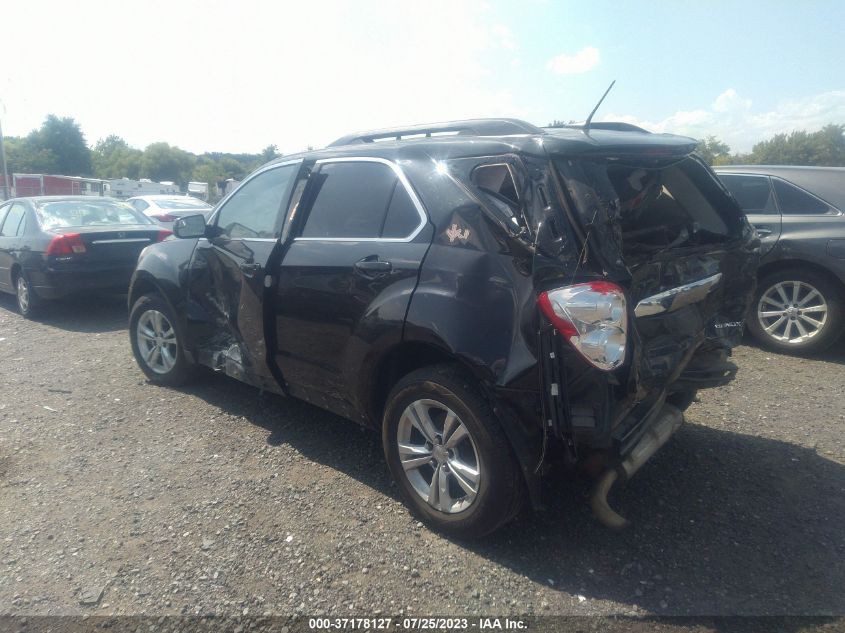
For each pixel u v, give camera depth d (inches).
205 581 120.9
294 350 163.2
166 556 128.3
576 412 113.7
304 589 118.6
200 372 220.2
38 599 116.6
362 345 142.0
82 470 163.8
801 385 217.2
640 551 128.6
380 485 155.0
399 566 124.6
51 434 185.3
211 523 139.3
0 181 1633.9
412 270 133.3
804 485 152.6
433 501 134.6
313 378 159.6
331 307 150.1
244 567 124.7
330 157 165.6
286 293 161.8
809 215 245.6
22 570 124.4
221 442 178.5
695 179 156.7
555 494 149.2
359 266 143.2
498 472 121.8
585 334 111.2
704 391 212.4
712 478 156.2
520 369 115.5
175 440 180.4
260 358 173.2
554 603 114.3
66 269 319.9
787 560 125.3
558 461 120.9
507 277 119.4
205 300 196.2
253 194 187.0
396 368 146.6
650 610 112.3
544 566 124.3
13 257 347.6
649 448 127.8
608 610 112.5
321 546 131.0
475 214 128.0
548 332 112.9
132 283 227.9
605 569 123.4
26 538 134.6
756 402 202.7
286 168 178.9
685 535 133.7
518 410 118.6
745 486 152.4
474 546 130.8
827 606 112.5
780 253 246.5
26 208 357.7
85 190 1766.7
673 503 145.6
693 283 132.6
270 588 119.0
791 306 248.4
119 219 367.9
